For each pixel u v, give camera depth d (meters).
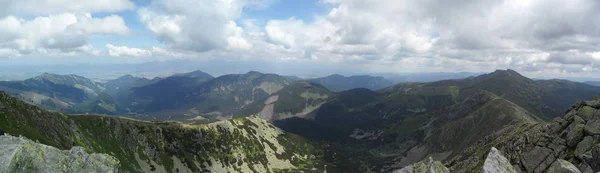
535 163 76.00
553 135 80.06
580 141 71.00
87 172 37.62
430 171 57.53
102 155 41.91
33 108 149.50
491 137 165.62
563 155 71.38
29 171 32.53
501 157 56.97
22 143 34.56
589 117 75.12
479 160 108.88
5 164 30.98
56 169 34.56
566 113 88.88
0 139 34.78
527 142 88.81
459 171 112.25
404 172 59.78
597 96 86.50
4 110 126.88
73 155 38.41
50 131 146.88
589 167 61.03
